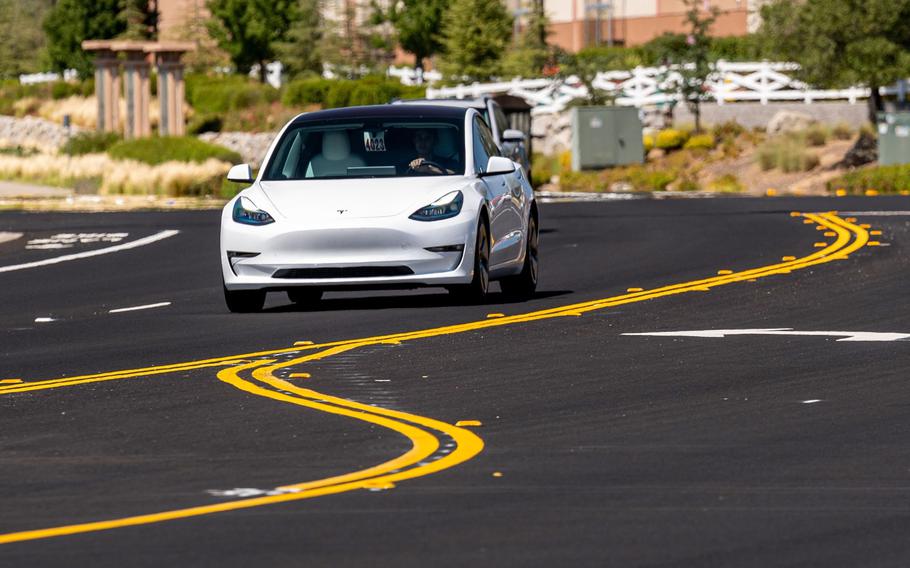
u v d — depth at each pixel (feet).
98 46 572.10
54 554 50.21
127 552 50.39
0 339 118.01
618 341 106.32
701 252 180.96
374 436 72.28
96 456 68.54
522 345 104.58
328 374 92.63
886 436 71.51
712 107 487.20
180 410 80.84
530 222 142.51
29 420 78.79
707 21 490.49
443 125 133.80
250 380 90.79
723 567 48.11
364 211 124.47
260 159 586.04
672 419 76.38
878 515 55.52
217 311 133.39
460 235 124.88
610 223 232.53
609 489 60.13
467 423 75.56
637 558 49.19
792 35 415.03
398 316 122.72
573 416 77.46
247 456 67.87
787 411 78.48
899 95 442.09
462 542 51.44
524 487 60.64
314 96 611.88
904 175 377.50
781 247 183.83
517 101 414.41
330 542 51.57
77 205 350.02
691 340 106.52
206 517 55.67
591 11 610.24
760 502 57.72
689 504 57.41
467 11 556.92
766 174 426.92
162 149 510.99
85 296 153.28
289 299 142.51
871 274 150.71
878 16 404.98
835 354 98.78
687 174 439.22
